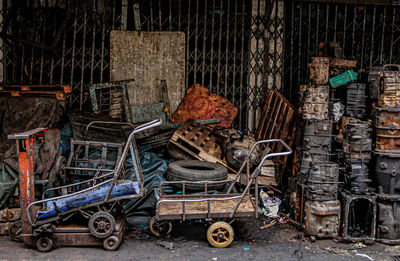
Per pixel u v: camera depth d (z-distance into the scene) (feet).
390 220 15.02
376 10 23.25
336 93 18.22
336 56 18.21
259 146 20.03
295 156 18.24
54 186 16.72
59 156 16.26
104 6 22.25
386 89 15.07
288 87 23.34
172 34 22.38
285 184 20.02
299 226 16.42
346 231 15.02
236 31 22.48
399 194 15.07
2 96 18.94
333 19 23.13
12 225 14.78
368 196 14.87
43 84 20.45
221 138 19.97
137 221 16.61
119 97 21.65
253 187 18.51
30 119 18.12
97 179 16.57
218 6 23.26
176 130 19.58
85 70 23.17
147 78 22.30
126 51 22.08
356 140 14.93
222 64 23.44
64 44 21.42
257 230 16.42
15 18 21.45
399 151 15.14
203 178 16.52
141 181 14.65
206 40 23.58
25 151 13.69
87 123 19.06
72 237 13.91
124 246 14.42
